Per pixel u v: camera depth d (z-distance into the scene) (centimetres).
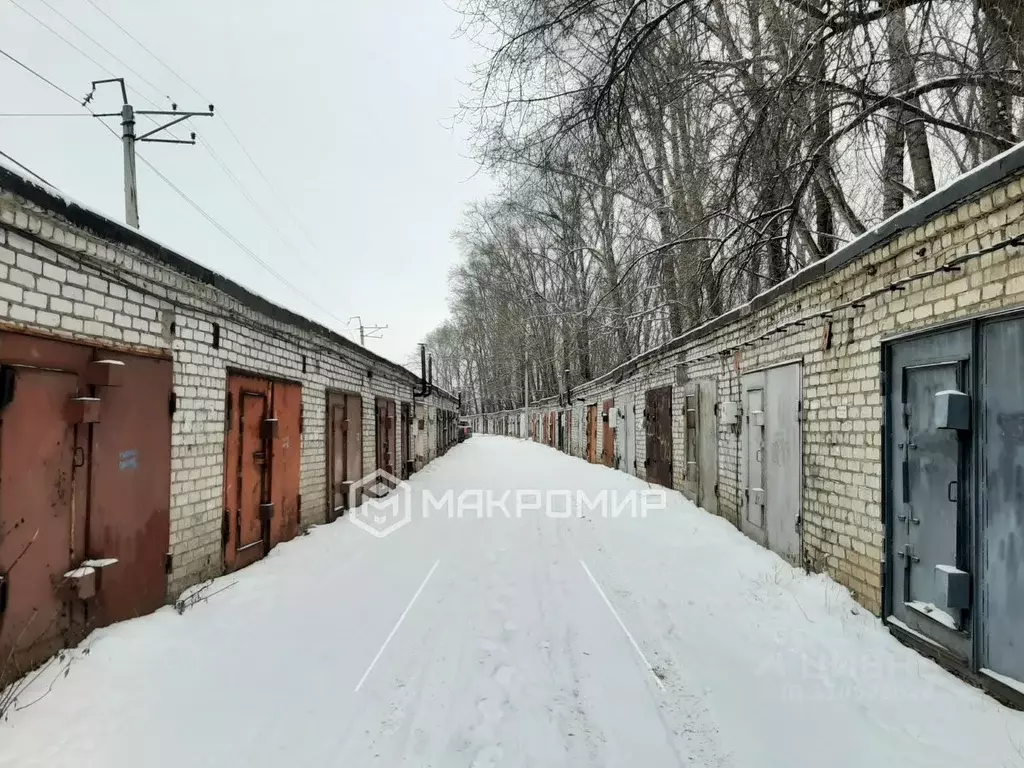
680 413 1127
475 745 285
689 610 485
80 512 362
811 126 618
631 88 619
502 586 561
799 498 575
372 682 351
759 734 294
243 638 405
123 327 406
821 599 473
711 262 920
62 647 342
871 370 444
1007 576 303
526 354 4147
